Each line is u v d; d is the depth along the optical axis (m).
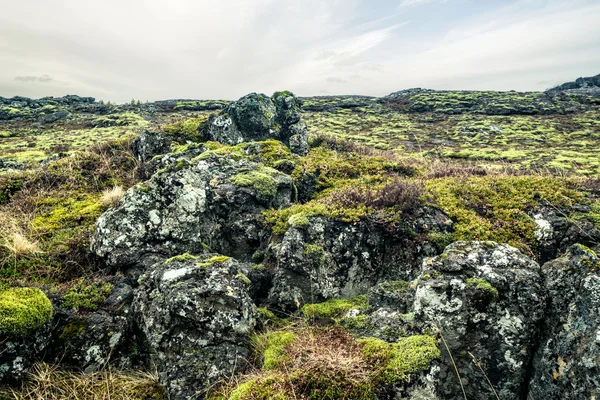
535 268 4.83
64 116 58.97
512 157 25.75
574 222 6.21
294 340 4.79
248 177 8.11
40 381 4.40
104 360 4.92
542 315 4.43
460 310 4.54
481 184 8.14
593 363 3.66
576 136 38.03
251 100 12.68
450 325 4.54
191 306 4.67
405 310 5.36
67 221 7.46
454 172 10.55
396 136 39.38
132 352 5.14
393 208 6.89
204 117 13.67
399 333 4.65
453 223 6.82
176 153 9.91
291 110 13.42
